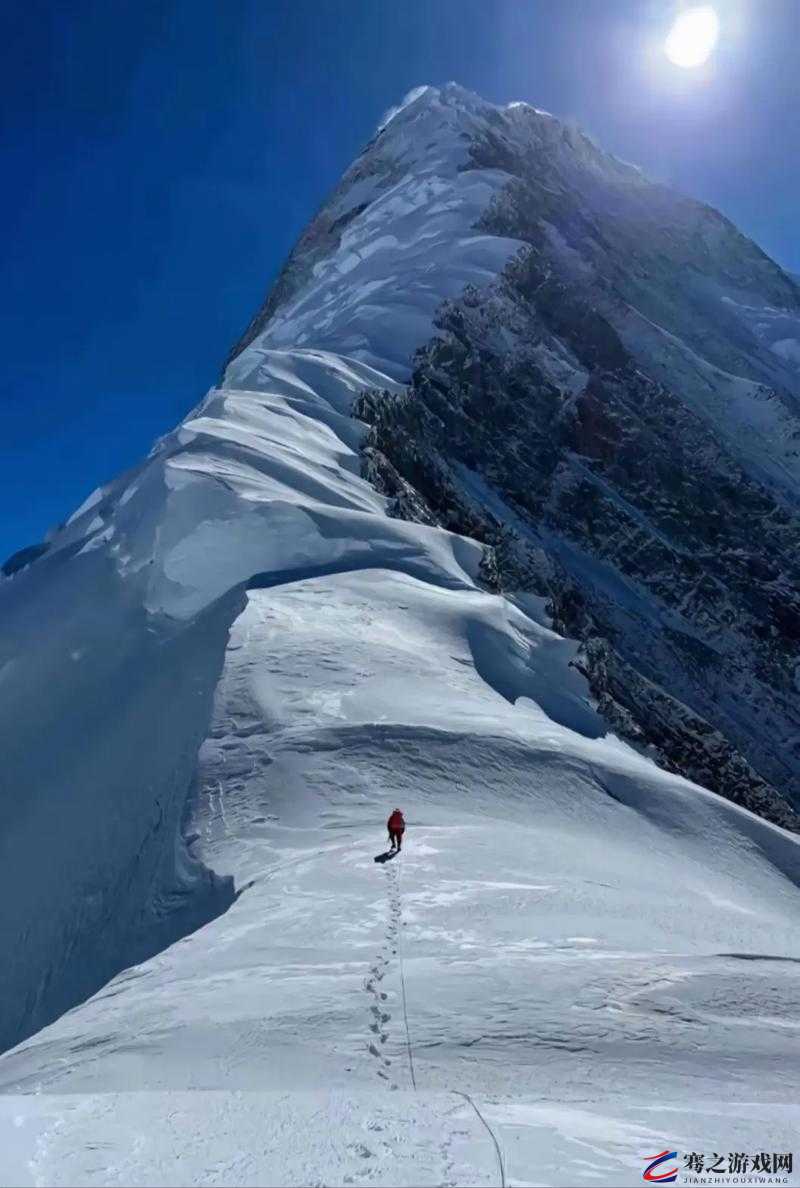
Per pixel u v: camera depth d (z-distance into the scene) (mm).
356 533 40875
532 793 23188
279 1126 5930
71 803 27250
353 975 10820
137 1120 6055
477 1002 9758
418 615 35094
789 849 25641
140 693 31219
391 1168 5270
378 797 20891
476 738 24438
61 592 41812
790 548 81812
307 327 97750
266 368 64625
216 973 11375
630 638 68500
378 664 29219
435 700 27062
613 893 15789
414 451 62562
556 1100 7230
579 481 77812
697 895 17984
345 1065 8102
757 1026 9633
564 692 35656
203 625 33438
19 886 25062
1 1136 5754
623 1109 6895
